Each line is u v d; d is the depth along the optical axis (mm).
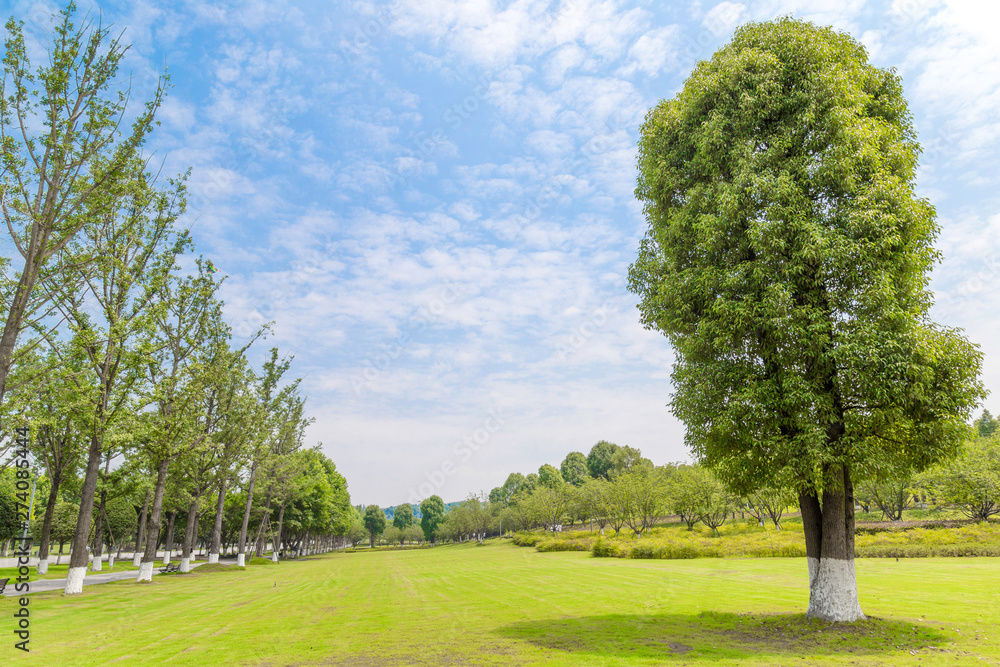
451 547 98750
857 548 30688
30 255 18750
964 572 21828
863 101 12406
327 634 12352
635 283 15328
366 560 55656
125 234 24766
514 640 11078
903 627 11172
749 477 12617
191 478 37812
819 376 11375
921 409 10859
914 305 11789
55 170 19219
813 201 12078
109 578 32281
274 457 49875
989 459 40125
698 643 10453
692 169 14078
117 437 23547
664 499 52125
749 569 26750
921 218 11219
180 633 12914
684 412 13188
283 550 90562
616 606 15695
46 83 18922
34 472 33125
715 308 11977
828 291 11828
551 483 105125
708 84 13398
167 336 29812
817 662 8773
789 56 13070
